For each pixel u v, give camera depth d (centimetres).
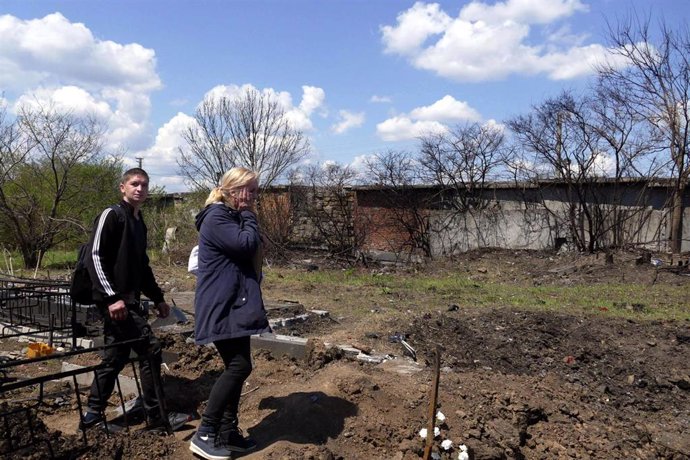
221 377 396
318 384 496
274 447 405
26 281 770
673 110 1733
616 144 1825
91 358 625
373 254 2062
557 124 1909
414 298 1181
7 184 1883
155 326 757
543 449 495
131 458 401
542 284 1479
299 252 2086
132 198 443
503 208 2073
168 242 2156
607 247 1834
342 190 2109
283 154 2228
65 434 435
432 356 691
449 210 2127
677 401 645
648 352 754
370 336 745
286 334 803
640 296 1212
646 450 530
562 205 1955
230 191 404
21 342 735
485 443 457
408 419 464
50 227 1855
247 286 394
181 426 455
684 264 1562
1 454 380
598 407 600
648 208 1831
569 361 715
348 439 439
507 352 730
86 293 446
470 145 2092
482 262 1830
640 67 1767
